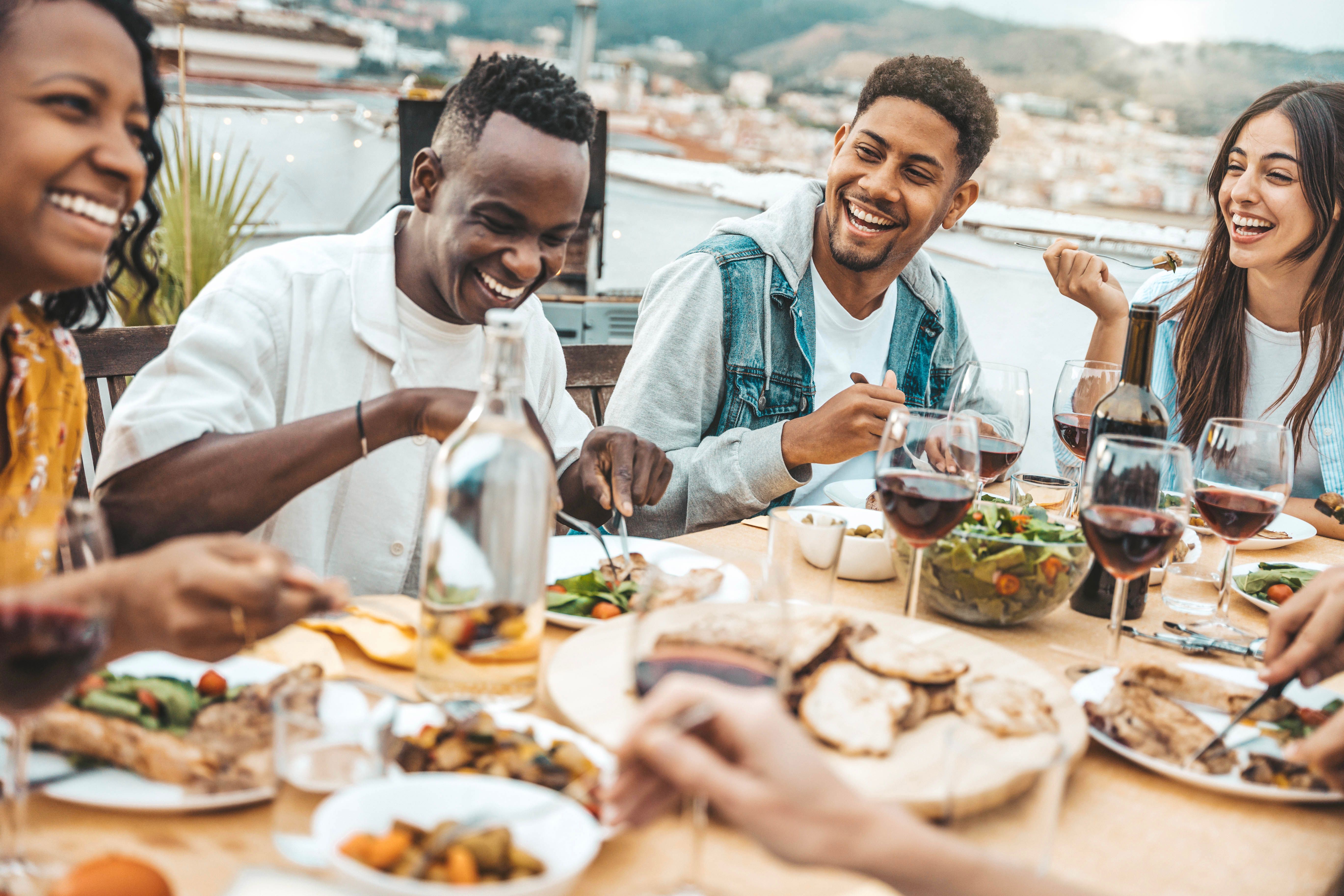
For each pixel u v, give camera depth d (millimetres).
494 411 938
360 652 1129
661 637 816
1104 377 1819
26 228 1041
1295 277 2564
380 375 1755
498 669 959
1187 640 1331
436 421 1384
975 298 4160
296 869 687
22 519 750
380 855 648
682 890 699
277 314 1683
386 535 1760
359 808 691
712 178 5102
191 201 4180
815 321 2506
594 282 4414
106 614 739
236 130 6059
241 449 1410
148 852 727
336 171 6398
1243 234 2527
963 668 1011
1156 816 909
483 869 652
